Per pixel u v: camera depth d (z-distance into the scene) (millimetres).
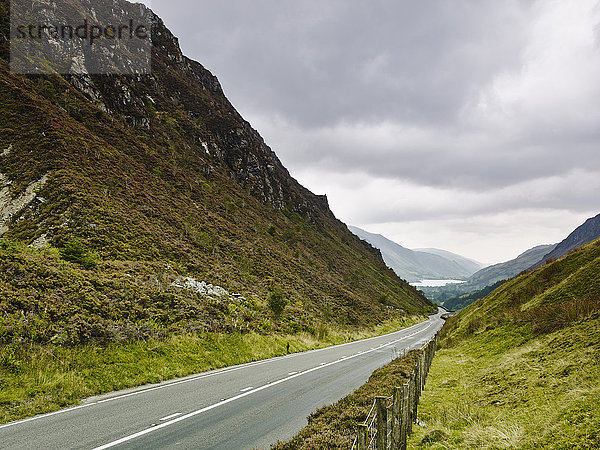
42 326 13336
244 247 54094
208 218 56875
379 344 33281
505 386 10688
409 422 8156
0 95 50062
